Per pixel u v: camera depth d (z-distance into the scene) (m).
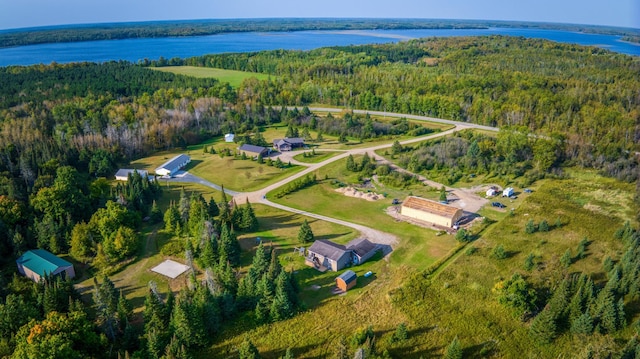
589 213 108.75
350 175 140.12
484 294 78.56
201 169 147.62
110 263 89.88
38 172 121.06
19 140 143.75
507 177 132.12
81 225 93.88
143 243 98.25
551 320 67.38
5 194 104.88
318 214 113.69
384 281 83.69
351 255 90.62
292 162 152.75
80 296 77.69
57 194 100.50
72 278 85.19
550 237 97.19
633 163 137.38
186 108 196.88
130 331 66.44
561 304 71.81
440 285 81.31
